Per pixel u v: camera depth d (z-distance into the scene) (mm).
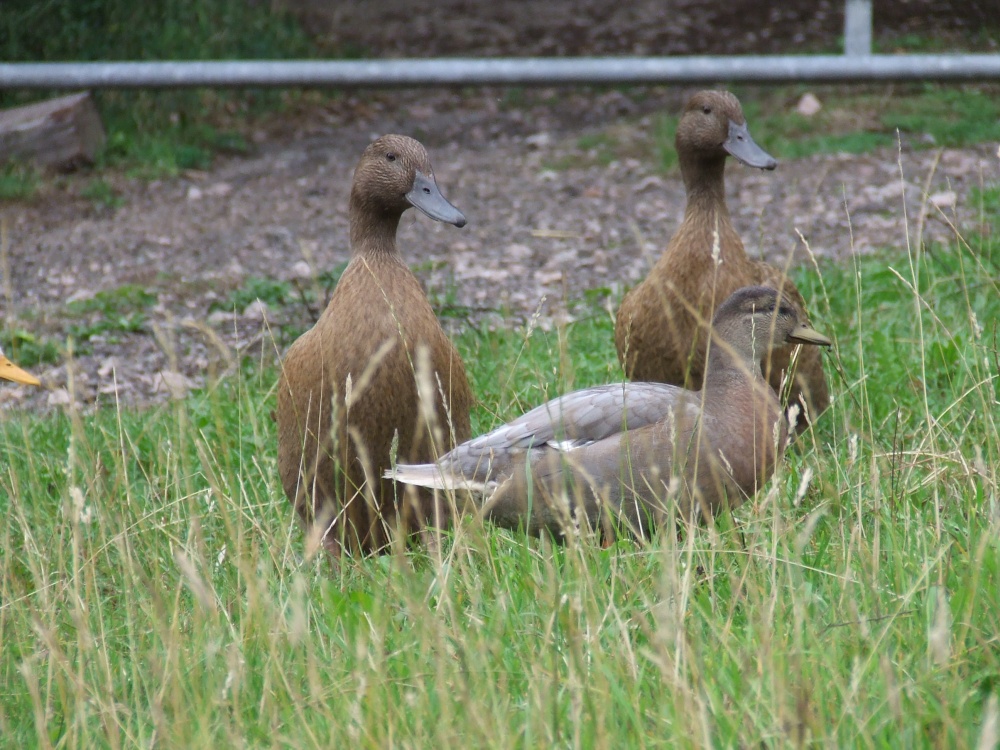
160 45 27188
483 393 11984
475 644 6656
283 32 29344
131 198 22156
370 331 9086
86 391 14297
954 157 20750
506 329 13961
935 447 8641
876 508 7430
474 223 20078
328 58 28844
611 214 19969
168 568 8297
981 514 7672
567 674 6324
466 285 17109
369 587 8000
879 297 14297
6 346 15508
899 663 6215
